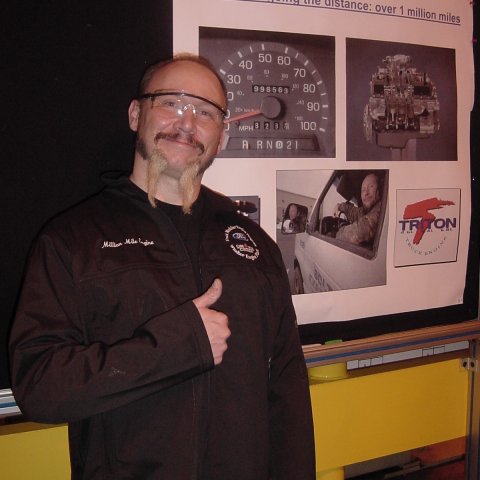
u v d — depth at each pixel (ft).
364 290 3.99
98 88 3.18
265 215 3.59
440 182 4.23
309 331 3.84
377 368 4.44
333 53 3.72
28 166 3.07
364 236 3.94
